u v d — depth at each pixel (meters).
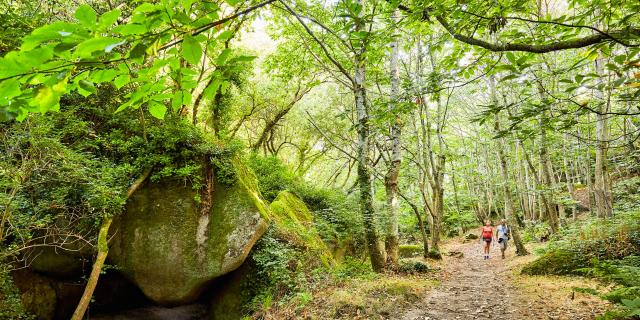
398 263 10.19
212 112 14.64
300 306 6.61
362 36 2.85
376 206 10.91
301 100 21.16
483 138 26.20
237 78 14.26
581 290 4.43
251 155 16.34
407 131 15.70
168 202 8.12
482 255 16.17
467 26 3.57
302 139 23.41
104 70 1.33
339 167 24.58
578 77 2.80
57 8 8.61
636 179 13.41
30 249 7.04
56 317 7.32
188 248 7.86
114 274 7.85
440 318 6.05
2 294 6.17
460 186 33.50
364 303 6.39
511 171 25.41
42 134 5.57
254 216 8.18
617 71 2.73
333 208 12.49
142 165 8.17
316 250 9.56
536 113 3.33
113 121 8.51
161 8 1.18
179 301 7.78
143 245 7.70
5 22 6.34
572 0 3.60
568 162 23.02
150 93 1.58
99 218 7.11
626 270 4.71
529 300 6.55
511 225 13.73
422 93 4.46
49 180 5.82
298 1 9.81
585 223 10.99
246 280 8.16
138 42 1.25
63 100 8.19
